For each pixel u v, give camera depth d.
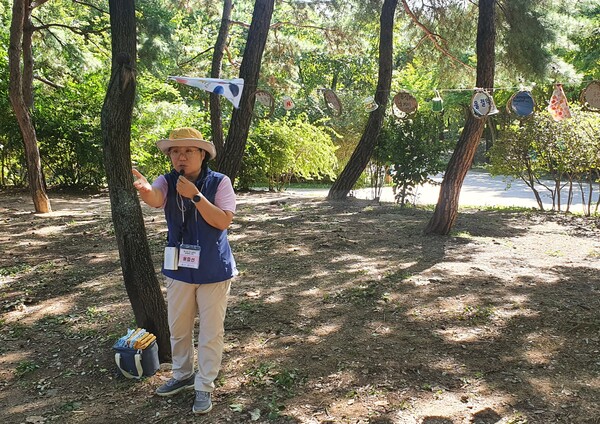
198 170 3.50
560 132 12.05
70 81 19.56
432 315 5.16
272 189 18.81
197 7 17.19
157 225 10.02
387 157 12.82
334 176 19.70
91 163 16.73
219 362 3.60
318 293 5.88
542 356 4.26
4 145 16.17
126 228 4.16
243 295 5.86
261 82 17.53
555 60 14.12
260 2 9.59
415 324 4.95
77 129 16.42
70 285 6.43
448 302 5.50
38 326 5.21
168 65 20.38
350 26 16.39
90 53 19.73
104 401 3.76
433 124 12.44
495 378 3.91
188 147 3.42
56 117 16.56
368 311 5.30
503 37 14.15
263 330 4.90
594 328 4.77
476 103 7.25
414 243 8.34
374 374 4.00
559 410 3.46
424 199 16.30
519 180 24.47
